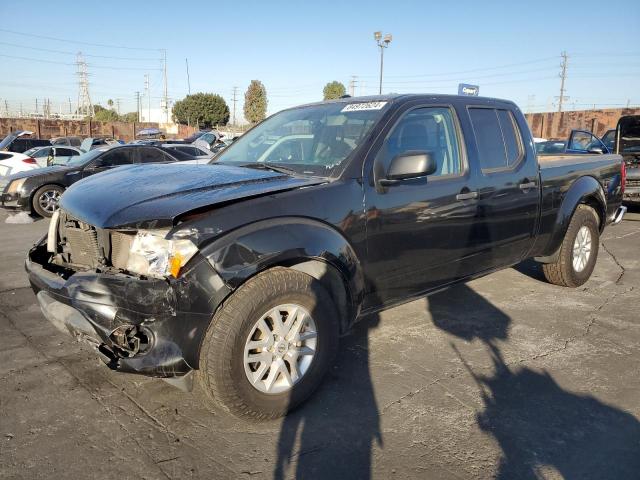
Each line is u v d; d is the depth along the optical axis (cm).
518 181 428
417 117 368
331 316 307
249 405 278
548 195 464
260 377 281
